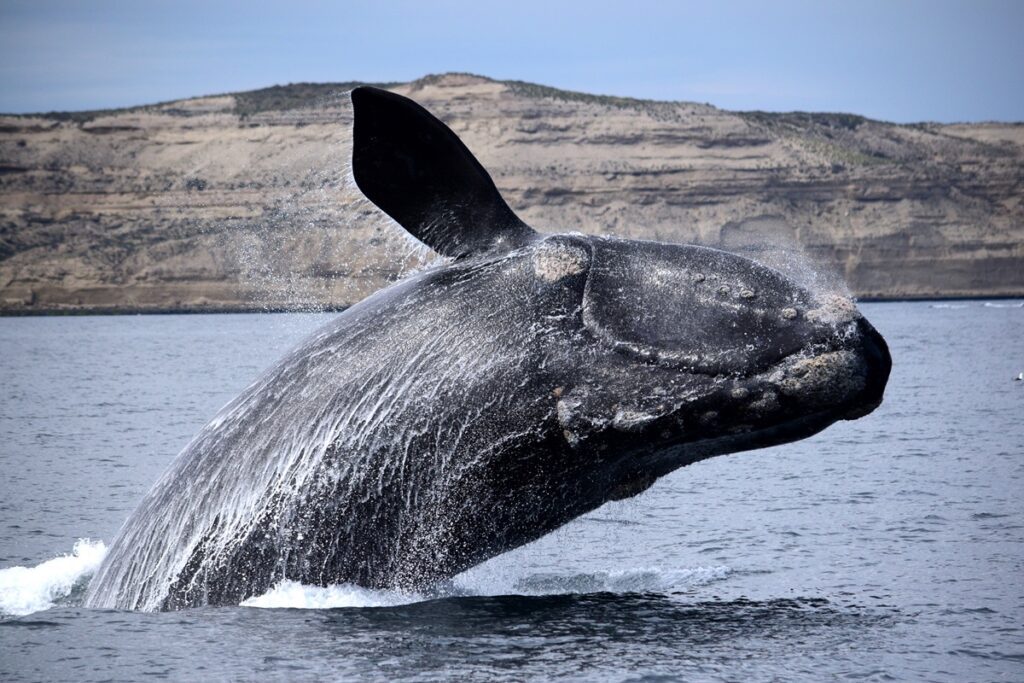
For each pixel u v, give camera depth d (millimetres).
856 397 37969
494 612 43844
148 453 100188
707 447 40438
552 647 40375
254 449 41469
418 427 40281
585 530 63844
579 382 39344
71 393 170750
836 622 44281
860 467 88312
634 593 48469
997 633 43000
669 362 38656
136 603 42906
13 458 96312
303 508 40844
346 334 41594
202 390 175875
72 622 41750
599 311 39469
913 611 45969
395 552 41250
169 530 42469
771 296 38656
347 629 40562
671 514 68938
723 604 46750
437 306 40875
